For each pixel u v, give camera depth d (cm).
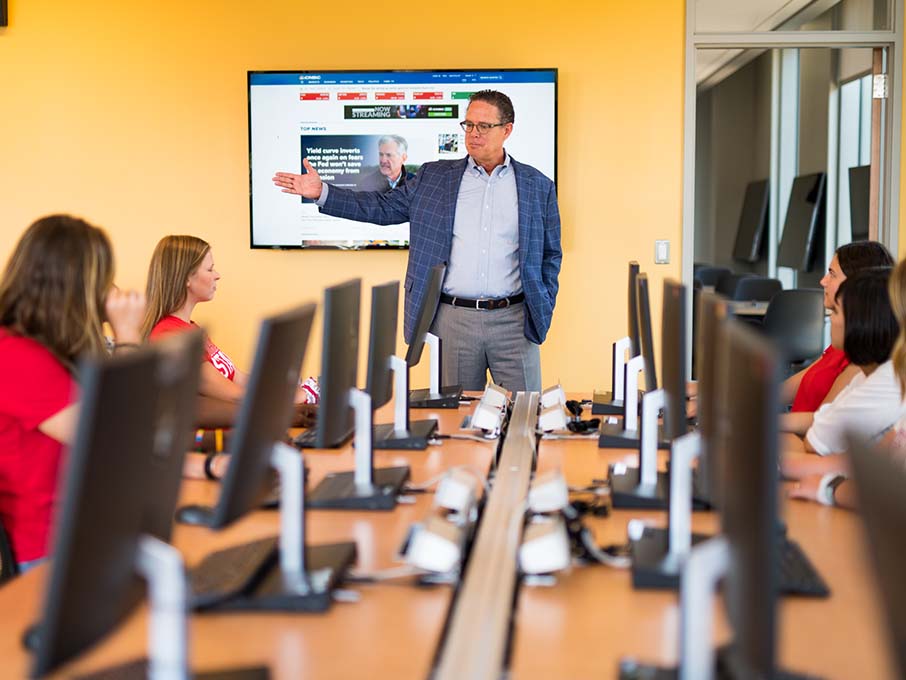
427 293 334
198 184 538
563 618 157
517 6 526
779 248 962
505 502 222
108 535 111
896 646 84
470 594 165
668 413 216
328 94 529
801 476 248
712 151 1213
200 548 192
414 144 531
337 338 214
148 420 120
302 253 541
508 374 437
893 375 250
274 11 530
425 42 529
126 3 530
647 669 134
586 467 263
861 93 708
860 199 673
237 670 137
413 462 270
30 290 215
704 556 118
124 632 153
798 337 605
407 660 142
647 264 535
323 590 162
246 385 154
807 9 537
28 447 219
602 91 530
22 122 537
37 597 168
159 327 344
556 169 528
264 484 170
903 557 80
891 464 84
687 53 526
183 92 534
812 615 157
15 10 532
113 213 540
